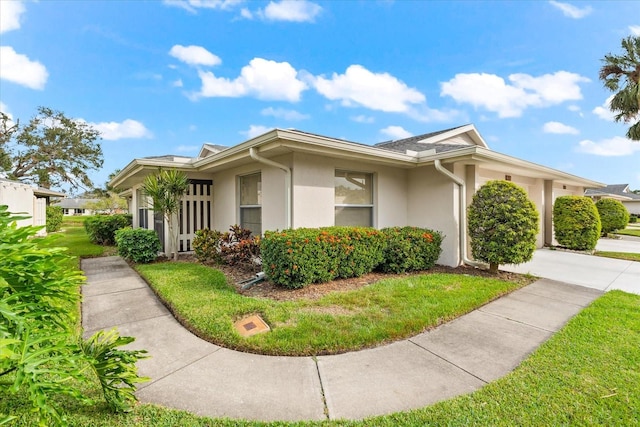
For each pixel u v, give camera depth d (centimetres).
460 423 199
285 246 471
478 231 618
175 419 202
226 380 253
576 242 963
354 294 453
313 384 248
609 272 660
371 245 567
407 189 766
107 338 211
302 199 587
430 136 1005
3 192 1130
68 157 2228
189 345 316
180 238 870
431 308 398
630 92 1172
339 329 335
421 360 285
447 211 678
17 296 137
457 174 686
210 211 917
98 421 196
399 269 594
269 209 652
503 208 578
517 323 372
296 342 306
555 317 391
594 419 200
